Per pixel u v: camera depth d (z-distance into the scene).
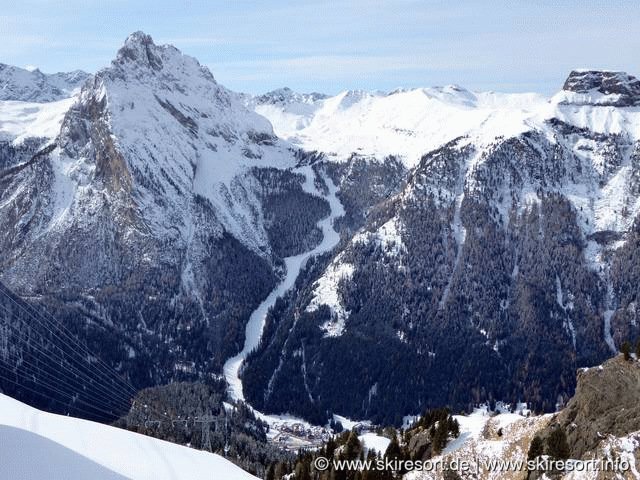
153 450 88.19
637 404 108.06
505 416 139.50
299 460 169.62
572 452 108.69
